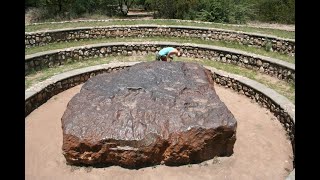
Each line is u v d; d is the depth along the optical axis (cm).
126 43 1263
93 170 654
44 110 888
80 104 723
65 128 655
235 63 1163
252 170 653
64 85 1008
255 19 1888
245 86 970
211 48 1212
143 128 648
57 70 1107
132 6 2284
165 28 1419
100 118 672
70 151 649
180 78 832
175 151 644
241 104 928
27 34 1247
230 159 684
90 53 1220
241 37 1313
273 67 1048
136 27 1424
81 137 639
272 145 733
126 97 736
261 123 822
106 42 1326
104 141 636
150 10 2159
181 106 704
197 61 1209
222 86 1050
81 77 1053
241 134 778
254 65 1110
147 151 637
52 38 1309
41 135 771
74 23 1477
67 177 638
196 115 675
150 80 816
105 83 808
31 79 1022
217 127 650
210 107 706
